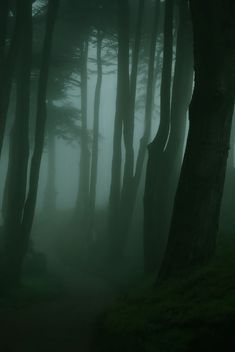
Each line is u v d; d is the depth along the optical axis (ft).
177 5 88.94
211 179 46.19
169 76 69.72
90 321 42.65
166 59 70.33
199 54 46.32
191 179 46.52
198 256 45.98
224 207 76.43
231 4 45.52
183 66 73.72
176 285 41.57
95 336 35.78
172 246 47.06
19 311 51.75
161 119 68.28
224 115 46.19
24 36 74.64
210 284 37.29
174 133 69.82
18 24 73.10
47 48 73.67
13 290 61.00
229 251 44.73
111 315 38.04
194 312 30.89
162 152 67.92
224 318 27.12
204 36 45.93
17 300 57.06
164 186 67.62
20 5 73.67
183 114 83.71
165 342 28.43
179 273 45.06
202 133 46.21
